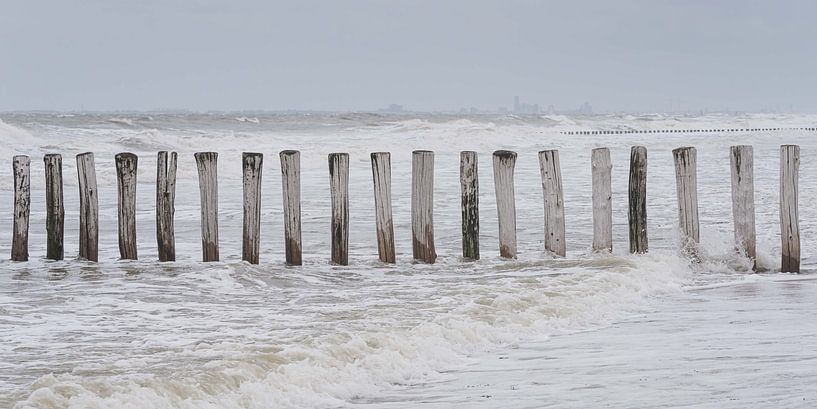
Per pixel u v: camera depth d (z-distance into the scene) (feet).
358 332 48.47
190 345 47.37
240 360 41.47
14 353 45.78
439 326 50.21
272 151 211.20
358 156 215.51
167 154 76.59
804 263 80.89
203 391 36.99
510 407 37.32
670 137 312.09
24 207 77.92
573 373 43.06
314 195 135.54
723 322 55.83
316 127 373.61
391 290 66.28
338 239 77.71
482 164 197.77
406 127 361.92
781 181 76.23
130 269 72.84
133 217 77.87
